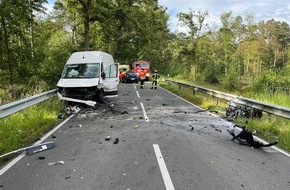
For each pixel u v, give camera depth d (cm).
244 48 7569
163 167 601
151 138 845
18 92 1627
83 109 1402
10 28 1688
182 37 5112
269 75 2041
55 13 4175
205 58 5684
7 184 515
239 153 726
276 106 1017
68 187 502
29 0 1797
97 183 519
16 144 761
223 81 2955
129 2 3647
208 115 1298
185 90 2573
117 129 965
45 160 645
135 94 2242
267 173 589
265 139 892
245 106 1281
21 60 1806
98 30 3988
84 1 3297
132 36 5038
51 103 1298
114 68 1770
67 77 1552
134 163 624
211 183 527
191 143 800
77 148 738
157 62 7031
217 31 6369
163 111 1387
